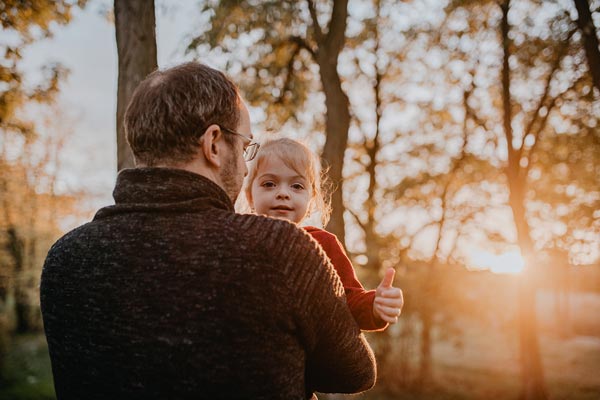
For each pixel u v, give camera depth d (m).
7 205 15.41
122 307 1.01
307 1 7.78
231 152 1.19
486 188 13.24
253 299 0.98
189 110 1.11
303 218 2.04
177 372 0.97
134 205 1.08
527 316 12.04
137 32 2.97
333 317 1.09
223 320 0.97
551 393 14.59
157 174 1.08
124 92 2.95
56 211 17.38
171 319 0.98
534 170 12.38
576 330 26.45
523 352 12.09
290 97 7.28
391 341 13.79
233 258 1.00
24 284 16.92
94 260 1.06
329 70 7.70
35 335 17.52
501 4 9.62
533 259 11.64
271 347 0.99
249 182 2.11
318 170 2.23
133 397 0.99
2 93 4.41
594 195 11.78
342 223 7.23
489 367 16.55
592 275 28.14
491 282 13.92
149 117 1.11
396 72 13.52
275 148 2.06
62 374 1.09
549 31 9.12
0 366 11.70
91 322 1.03
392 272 1.45
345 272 1.66
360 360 1.17
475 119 12.42
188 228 1.03
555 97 10.45
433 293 13.54
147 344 0.98
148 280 1.01
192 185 1.08
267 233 1.04
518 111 11.63
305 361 1.10
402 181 13.21
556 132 11.38
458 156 13.13
